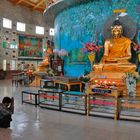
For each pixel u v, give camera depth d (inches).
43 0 1233.4
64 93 355.6
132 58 457.1
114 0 487.8
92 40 518.6
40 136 237.5
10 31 1207.6
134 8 466.0
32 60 1310.3
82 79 457.4
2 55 1161.4
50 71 650.2
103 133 249.1
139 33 457.4
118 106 309.4
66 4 570.3
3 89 653.9
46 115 330.0
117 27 464.8
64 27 606.9
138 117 305.9
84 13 540.4
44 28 1360.7
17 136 235.8
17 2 1215.6
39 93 393.7
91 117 318.7
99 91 358.3
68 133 248.5
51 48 753.0
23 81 812.6
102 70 462.6
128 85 423.8
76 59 559.2
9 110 271.4
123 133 249.6
